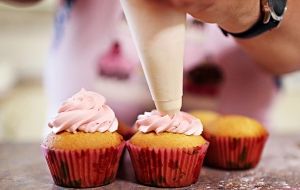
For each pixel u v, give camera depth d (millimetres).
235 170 572
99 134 501
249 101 753
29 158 604
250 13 474
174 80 455
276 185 516
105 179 511
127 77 710
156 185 511
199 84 731
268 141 706
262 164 594
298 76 1213
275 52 565
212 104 742
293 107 1239
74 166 495
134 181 528
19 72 1193
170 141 499
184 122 510
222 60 729
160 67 442
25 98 1142
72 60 719
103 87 714
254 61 652
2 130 1023
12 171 553
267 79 751
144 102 716
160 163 501
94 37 711
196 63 723
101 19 708
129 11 428
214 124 585
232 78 739
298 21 525
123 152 553
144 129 514
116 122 522
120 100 716
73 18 720
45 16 1146
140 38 431
